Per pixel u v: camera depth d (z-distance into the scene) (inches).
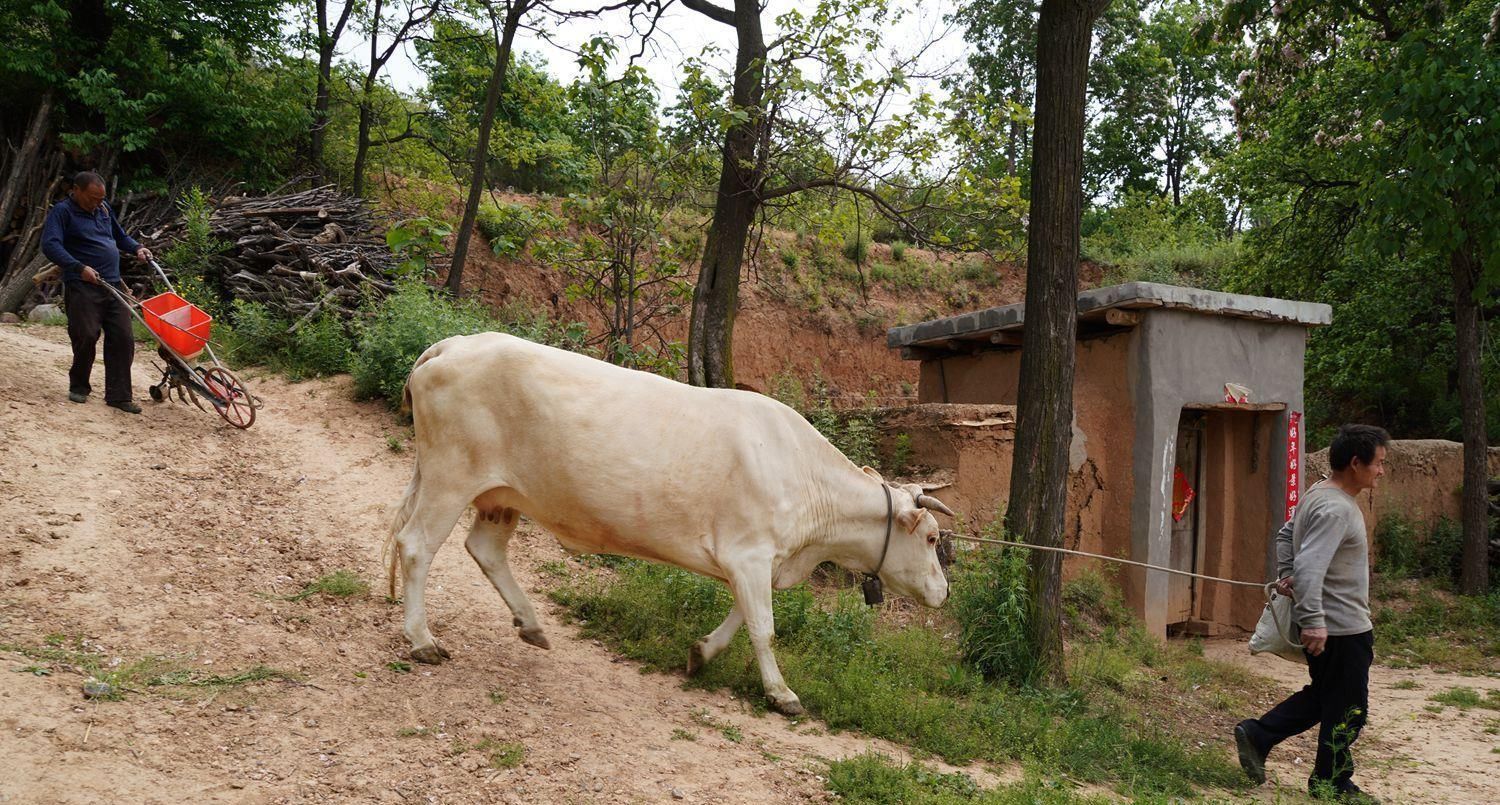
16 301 467.8
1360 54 565.9
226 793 142.2
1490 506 567.8
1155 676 340.5
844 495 229.5
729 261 447.8
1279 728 229.8
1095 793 203.6
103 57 553.6
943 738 217.9
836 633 264.4
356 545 268.5
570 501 203.8
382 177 709.3
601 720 193.2
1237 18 494.6
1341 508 215.0
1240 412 460.1
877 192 442.9
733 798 168.6
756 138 431.8
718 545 211.6
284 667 186.7
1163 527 408.2
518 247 547.5
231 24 592.7
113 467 272.1
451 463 203.3
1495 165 403.9
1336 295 717.9
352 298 448.1
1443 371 754.2
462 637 225.0
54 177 538.3
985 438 400.8
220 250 464.8
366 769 156.5
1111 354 425.7
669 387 214.2
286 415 353.4
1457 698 338.0
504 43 486.6
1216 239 1096.2
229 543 248.8
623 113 512.7
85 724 152.3
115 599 203.5
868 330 906.7
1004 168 724.0
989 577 288.0
